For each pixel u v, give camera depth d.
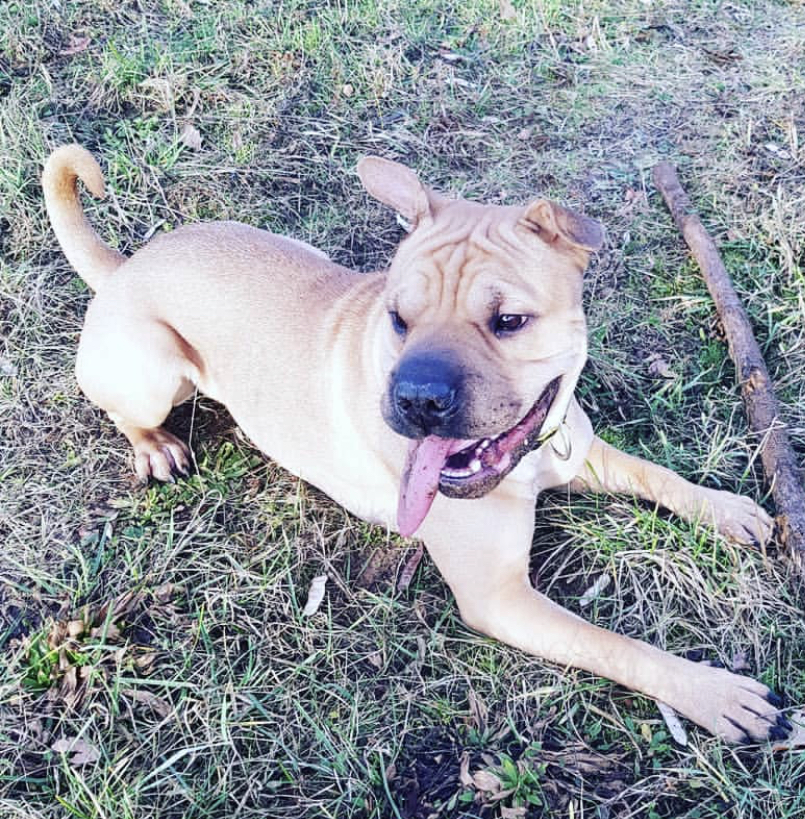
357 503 0.88
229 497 0.93
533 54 1.40
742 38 1.42
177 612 0.84
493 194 1.21
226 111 1.30
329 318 0.83
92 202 1.18
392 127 1.30
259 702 0.76
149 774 0.72
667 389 0.99
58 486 0.94
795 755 0.69
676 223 1.14
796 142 1.22
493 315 0.65
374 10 1.43
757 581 0.80
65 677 0.79
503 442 0.69
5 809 0.72
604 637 0.73
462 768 0.72
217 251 0.89
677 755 0.71
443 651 0.79
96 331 0.90
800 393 0.96
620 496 0.88
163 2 1.45
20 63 1.36
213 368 0.90
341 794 0.71
